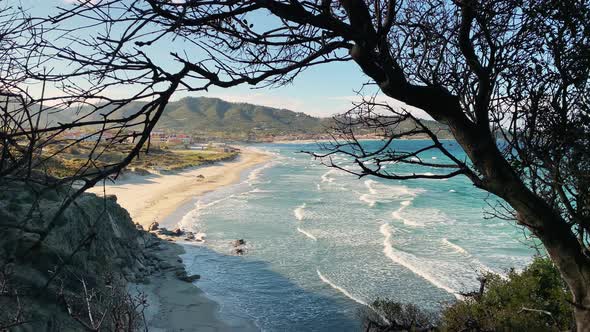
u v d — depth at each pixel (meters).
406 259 25.09
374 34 2.69
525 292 10.34
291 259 25.39
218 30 2.43
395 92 2.87
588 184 3.43
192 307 17.81
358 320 17.09
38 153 1.64
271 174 77.31
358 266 24.12
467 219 36.97
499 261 24.89
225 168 87.69
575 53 3.14
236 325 16.48
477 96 3.06
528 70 3.30
